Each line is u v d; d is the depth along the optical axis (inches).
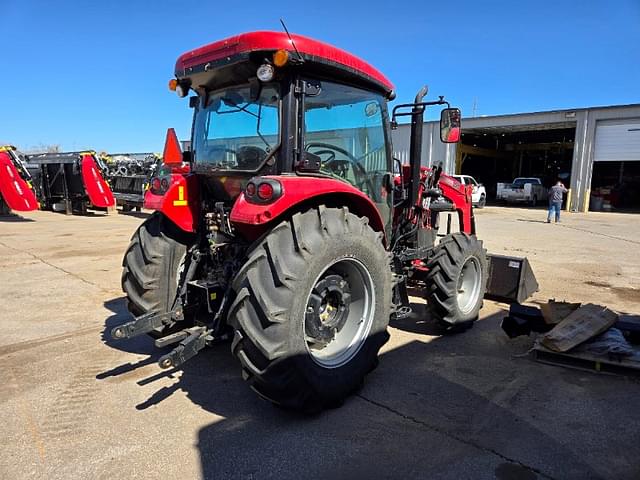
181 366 144.4
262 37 108.9
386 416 116.2
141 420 113.6
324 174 126.3
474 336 174.1
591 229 534.3
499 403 123.5
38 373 139.6
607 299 226.7
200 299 137.7
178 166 154.2
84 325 182.4
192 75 124.1
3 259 310.0
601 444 105.2
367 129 146.1
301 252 107.0
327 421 113.6
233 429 109.8
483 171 1254.9
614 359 139.9
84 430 109.3
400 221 176.2
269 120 120.1
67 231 447.5
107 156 688.4
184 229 137.0
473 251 176.1
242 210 106.3
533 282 209.6
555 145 1168.8
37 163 639.8
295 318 105.1
